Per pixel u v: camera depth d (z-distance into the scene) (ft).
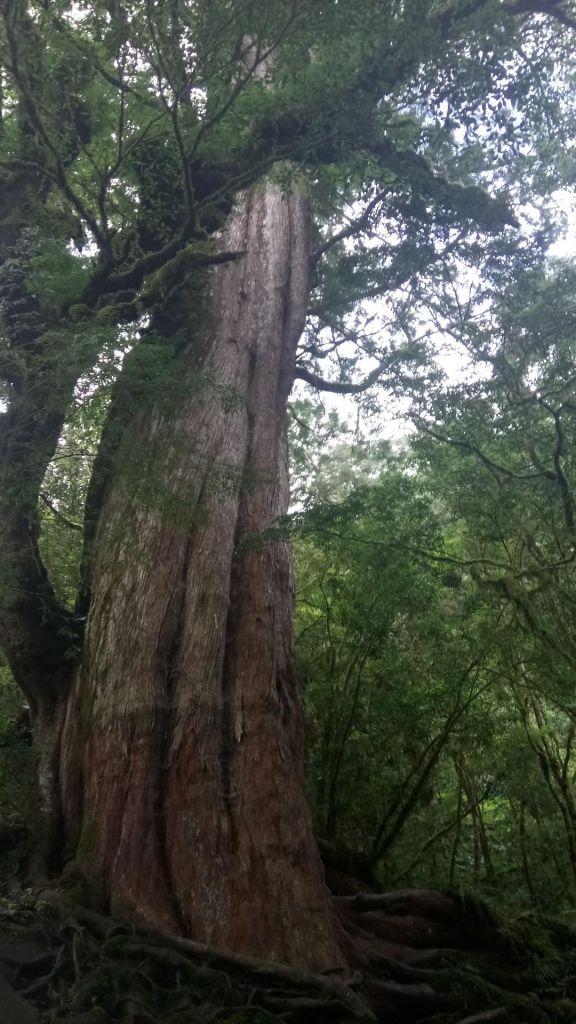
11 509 26.91
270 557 30.76
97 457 25.73
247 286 39.86
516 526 36.50
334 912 23.15
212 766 23.89
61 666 28.84
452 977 22.84
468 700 37.65
